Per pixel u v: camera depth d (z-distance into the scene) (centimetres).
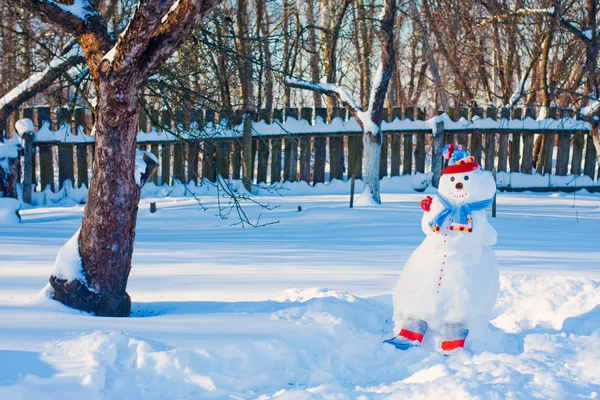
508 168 2116
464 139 1977
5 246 987
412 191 1928
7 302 571
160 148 1789
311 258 907
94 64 558
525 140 1988
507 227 1267
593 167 2000
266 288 691
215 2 508
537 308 621
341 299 600
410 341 499
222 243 1062
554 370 400
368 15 2033
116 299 565
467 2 1659
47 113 1664
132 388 359
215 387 374
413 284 508
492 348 497
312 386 398
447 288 496
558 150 1997
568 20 1627
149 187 1795
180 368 380
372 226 1268
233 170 1823
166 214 1457
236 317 520
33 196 1670
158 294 668
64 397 332
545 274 778
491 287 504
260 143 1859
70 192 1705
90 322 480
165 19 510
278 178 1880
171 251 961
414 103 3066
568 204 1689
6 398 317
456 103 2600
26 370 355
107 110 541
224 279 741
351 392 363
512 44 2203
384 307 614
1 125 1594
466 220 495
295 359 425
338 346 466
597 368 397
